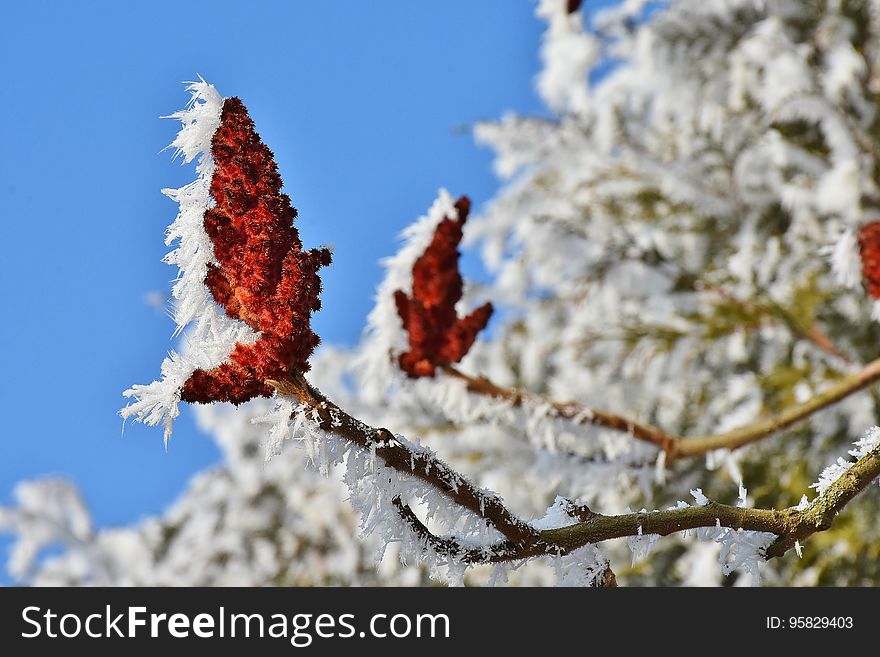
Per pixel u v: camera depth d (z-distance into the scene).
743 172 5.82
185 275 1.51
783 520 1.84
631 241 5.71
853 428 4.77
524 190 6.57
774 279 5.54
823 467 4.83
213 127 1.56
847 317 5.29
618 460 2.90
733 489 4.92
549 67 6.55
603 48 6.45
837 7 5.59
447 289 1.78
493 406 2.58
